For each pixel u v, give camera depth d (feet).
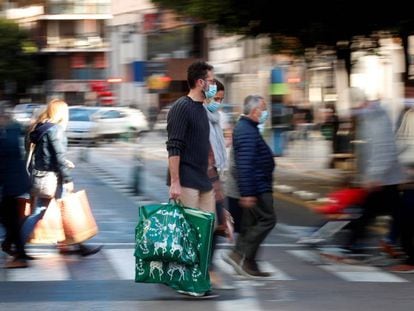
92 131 191.11
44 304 37.37
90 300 38.22
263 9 85.81
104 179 106.32
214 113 41.86
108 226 63.41
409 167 46.32
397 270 45.91
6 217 45.78
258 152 42.01
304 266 47.21
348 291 40.88
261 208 42.73
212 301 38.17
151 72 141.18
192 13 88.48
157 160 142.92
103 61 355.15
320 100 184.14
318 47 93.40
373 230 59.00
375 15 84.12
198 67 38.45
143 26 271.08
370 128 46.29
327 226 50.72
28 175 46.19
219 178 41.50
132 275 43.86
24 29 318.04
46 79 329.72
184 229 37.35
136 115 199.82
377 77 153.79
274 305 37.68
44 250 51.70
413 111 47.78
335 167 112.68
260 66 207.72
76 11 347.36
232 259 43.68
